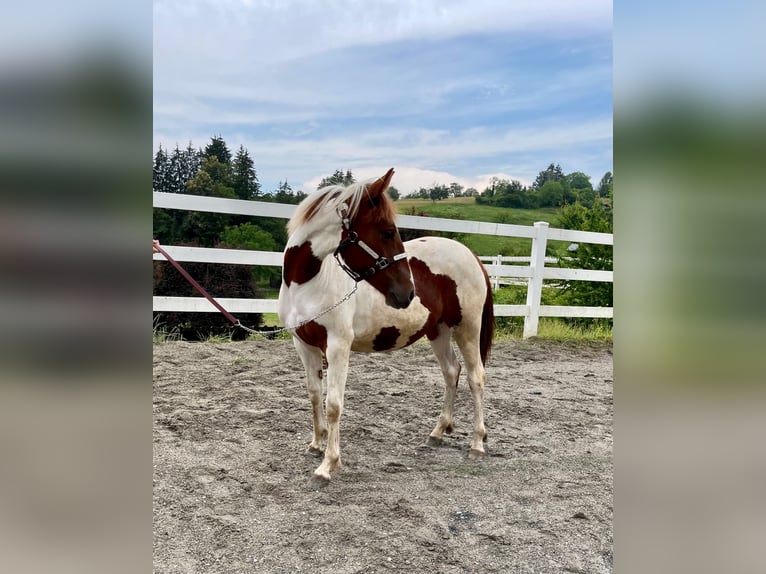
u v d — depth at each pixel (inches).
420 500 118.1
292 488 121.5
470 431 167.6
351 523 106.7
